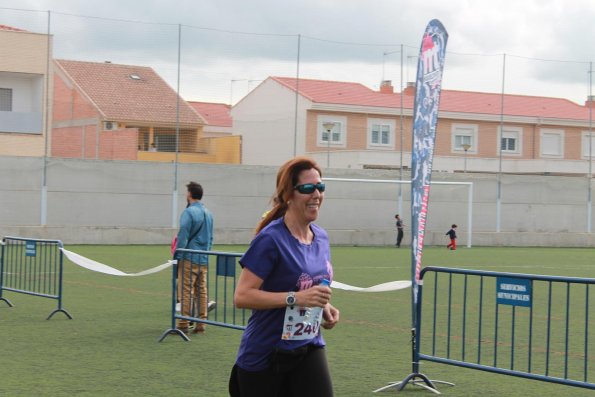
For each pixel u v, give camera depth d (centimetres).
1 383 905
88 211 3650
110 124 4772
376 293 1898
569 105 5888
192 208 1235
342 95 5241
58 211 3597
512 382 966
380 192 4241
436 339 1259
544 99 5888
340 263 2878
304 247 525
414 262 941
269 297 512
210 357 1066
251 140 5222
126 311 1489
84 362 1027
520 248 4259
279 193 527
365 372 1003
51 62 4066
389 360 1080
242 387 532
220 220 3912
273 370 521
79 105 4781
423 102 966
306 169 524
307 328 517
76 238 3503
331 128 4869
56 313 1443
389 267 2722
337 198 4166
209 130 6106
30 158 3544
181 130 4931
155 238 3641
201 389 888
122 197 3709
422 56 971
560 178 4634
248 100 5356
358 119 5191
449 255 3481
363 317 1491
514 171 5531
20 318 1390
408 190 4300
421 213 948
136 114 4844
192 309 1228
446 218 4400
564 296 1930
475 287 2073
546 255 3628
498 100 5719
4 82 4231
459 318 1503
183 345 1148
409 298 1808
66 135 4684
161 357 1062
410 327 1373
